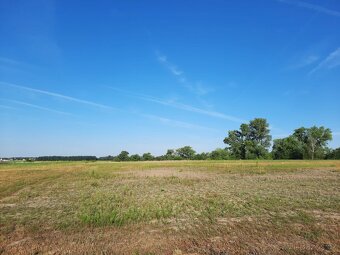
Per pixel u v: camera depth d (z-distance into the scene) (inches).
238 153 5743.1
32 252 466.3
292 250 464.4
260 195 979.9
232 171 2210.9
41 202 909.8
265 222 626.2
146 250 471.5
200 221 642.2
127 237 537.0
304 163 3348.9
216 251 464.8
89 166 3425.2
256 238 523.5
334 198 904.3
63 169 2844.5
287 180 1505.9
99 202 888.9
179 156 6683.1
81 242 511.5
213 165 3068.4
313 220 634.8
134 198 953.5
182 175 1909.4
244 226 597.6
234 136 5836.6
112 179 1695.4
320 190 1095.0
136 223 631.8
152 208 774.5
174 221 644.7
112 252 463.8
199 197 955.3
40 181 1617.9
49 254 457.7
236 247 481.7
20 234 561.9
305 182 1398.9
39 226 615.8
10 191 1175.6
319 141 5305.1
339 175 1807.3
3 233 570.3
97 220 645.9
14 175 2089.1
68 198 982.4
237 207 776.9
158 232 566.9
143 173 2126.0
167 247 484.7
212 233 555.2
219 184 1354.6
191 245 493.4
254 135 5748.0
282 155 5418.3
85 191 1161.4
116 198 956.6
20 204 879.1
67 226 613.0
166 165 3267.7
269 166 2768.2
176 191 1117.1
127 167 3024.1
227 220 648.4
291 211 724.0
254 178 1643.7
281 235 538.6
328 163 3329.2
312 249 468.4
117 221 641.0
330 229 571.5
